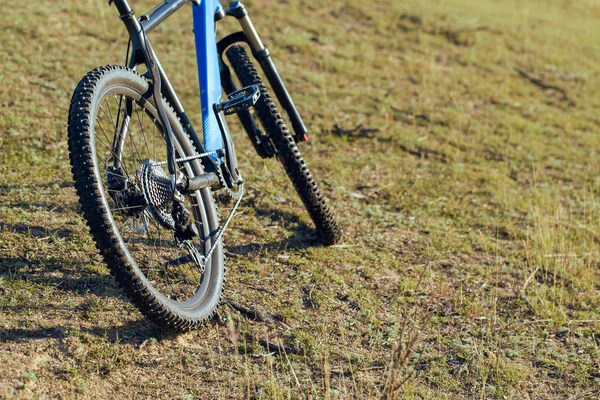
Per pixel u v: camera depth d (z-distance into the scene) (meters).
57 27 7.20
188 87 6.51
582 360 3.27
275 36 8.33
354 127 6.41
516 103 8.00
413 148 6.20
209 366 2.85
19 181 4.17
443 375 3.01
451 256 4.27
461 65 8.86
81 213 3.87
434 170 5.80
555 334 3.51
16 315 2.88
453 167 5.92
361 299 3.56
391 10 10.08
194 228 2.91
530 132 7.16
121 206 2.72
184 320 2.81
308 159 5.60
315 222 4.02
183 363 2.84
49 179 4.27
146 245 3.61
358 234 4.39
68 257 3.39
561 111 8.12
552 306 3.74
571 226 5.00
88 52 6.77
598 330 3.56
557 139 7.16
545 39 10.45
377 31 9.38
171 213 2.84
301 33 8.70
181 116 3.24
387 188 5.24
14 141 4.75
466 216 4.96
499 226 4.86
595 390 3.03
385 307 3.54
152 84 2.97
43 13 7.48
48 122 5.14
